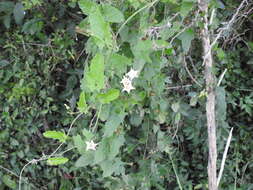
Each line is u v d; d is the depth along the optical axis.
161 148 1.53
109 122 1.06
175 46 1.33
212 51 1.35
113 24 1.10
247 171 1.95
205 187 1.80
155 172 1.64
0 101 1.77
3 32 1.82
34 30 1.75
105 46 0.99
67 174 1.82
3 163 1.79
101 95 0.96
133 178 1.58
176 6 1.11
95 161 1.07
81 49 1.80
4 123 1.77
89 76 0.92
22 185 1.80
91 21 0.91
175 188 1.81
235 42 1.83
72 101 1.61
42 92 1.79
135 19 1.09
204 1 1.10
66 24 1.80
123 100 1.09
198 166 1.90
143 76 1.17
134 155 1.78
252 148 1.91
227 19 1.70
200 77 1.59
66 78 1.87
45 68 1.79
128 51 1.14
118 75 1.04
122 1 1.08
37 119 1.81
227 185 1.86
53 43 1.79
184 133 1.84
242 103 1.85
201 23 1.14
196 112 1.68
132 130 1.73
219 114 1.36
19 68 1.78
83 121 1.66
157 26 1.09
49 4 1.77
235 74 1.90
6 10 1.75
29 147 1.81
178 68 1.56
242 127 1.92
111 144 1.09
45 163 1.81
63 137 1.05
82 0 1.00
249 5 1.59
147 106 1.47
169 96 1.63
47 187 1.84
